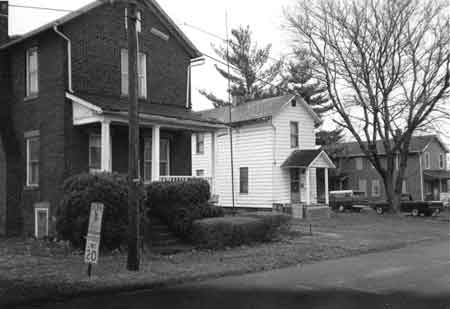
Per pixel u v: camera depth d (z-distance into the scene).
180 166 21.14
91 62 18.39
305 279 10.90
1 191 19.11
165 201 16.81
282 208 28.98
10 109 19.86
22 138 19.23
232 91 45.62
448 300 8.70
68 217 14.48
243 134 31.44
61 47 17.61
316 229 22.44
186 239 16.55
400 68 30.59
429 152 53.81
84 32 18.27
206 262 12.87
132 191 11.44
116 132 18.92
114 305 8.49
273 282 10.54
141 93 20.08
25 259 12.88
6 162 18.94
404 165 32.56
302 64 37.16
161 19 21.03
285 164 29.98
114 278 10.42
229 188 32.09
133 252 11.42
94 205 10.66
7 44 19.33
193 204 16.98
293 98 31.22
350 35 30.58
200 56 22.28
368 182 54.91
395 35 29.98
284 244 16.69
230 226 15.84
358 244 17.08
